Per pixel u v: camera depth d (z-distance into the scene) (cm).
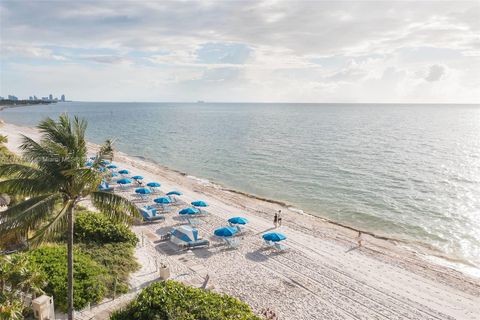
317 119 18475
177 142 8888
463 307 1864
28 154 1258
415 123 15750
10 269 1414
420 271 2262
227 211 3372
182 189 4178
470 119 19262
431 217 3503
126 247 2239
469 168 5731
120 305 1630
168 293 1540
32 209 1202
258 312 1717
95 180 1274
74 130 1321
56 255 1798
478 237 3019
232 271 2134
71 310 1360
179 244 2398
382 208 3769
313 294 1922
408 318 1750
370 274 2188
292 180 4944
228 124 14788
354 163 6119
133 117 19888
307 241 2683
